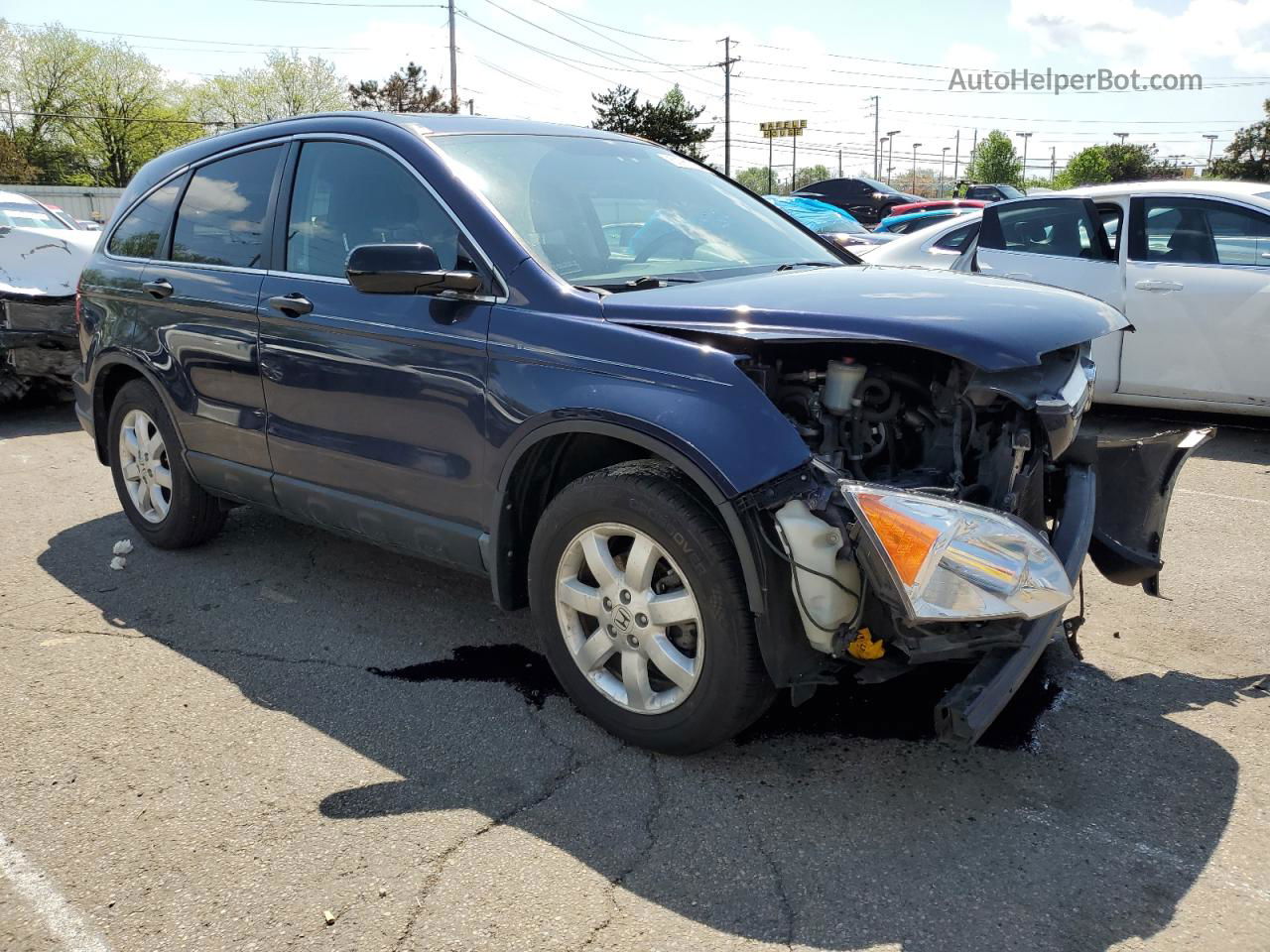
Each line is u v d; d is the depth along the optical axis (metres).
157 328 4.43
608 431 2.84
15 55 66.31
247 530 5.14
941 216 16.78
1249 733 3.14
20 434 7.62
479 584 4.44
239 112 69.50
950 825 2.67
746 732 3.15
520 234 3.29
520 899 2.40
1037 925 2.30
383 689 3.47
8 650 3.79
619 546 3.03
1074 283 7.07
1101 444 3.55
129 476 4.85
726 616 2.69
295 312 3.74
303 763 3.01
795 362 3.00
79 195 43.88
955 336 2.66
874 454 2.98
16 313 7.51
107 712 3.32
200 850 2.60
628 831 2.66
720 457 2.62
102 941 2.28
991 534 2.56
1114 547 3.50
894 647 2.67
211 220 4.31
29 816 2.74
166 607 4.20
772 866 2.51
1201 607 4.15
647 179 4.00
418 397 3.36
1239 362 6.54
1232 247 6.60
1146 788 2.84
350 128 3.82
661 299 3.00
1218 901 2.38
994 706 2.52
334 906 2.38
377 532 3.65
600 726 3.14
